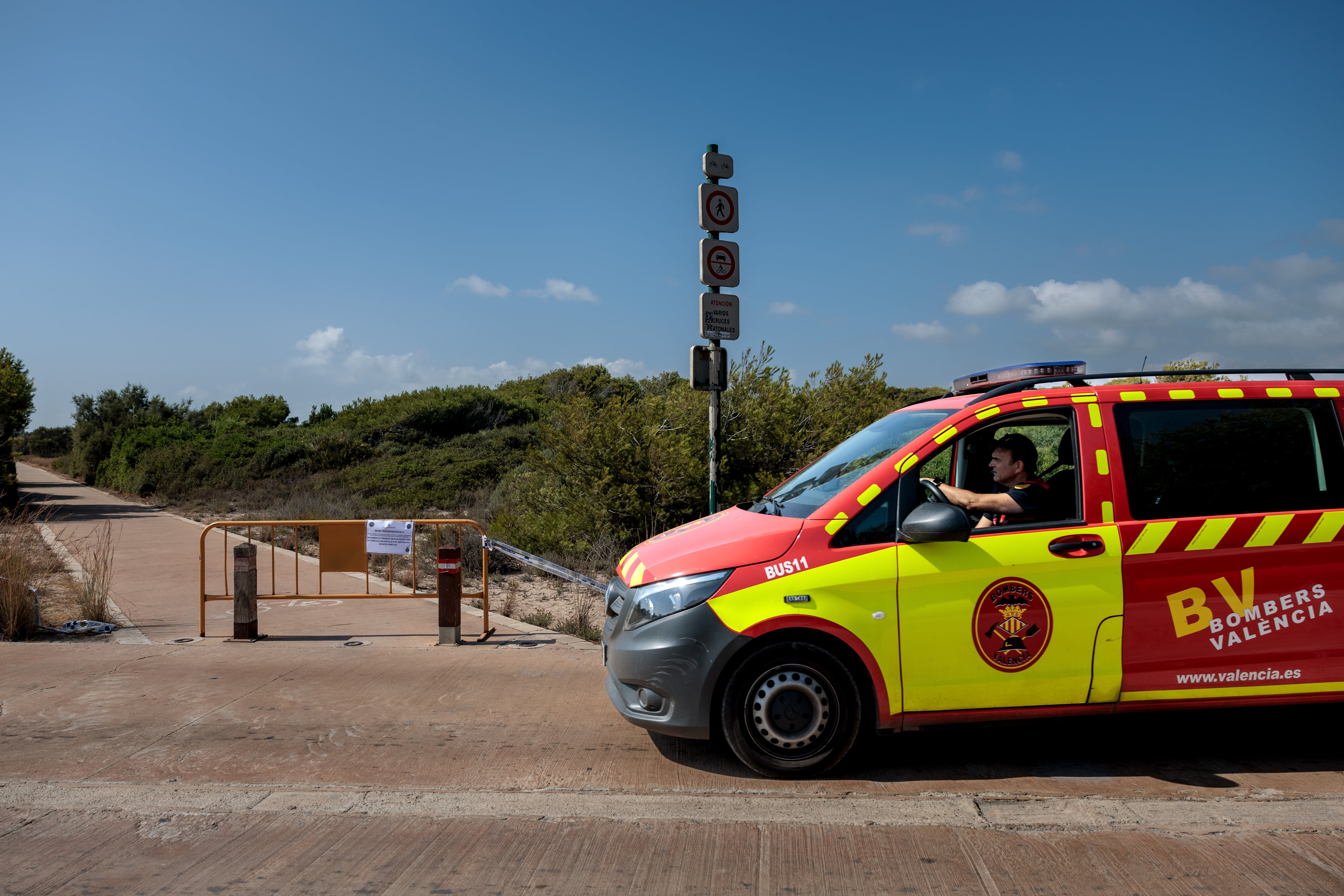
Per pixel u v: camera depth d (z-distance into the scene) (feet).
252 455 96.12
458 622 22.39
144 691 17.99
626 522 39.40
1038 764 13.74
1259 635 12.88
